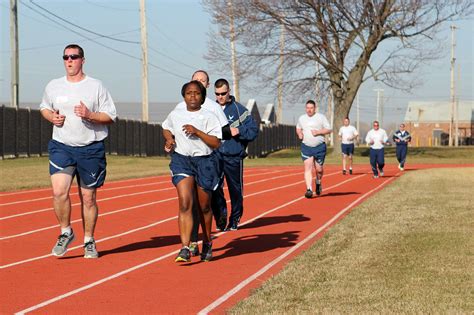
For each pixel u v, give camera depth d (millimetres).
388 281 9906
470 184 28266
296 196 24203
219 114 12484
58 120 12188
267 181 32094
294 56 59750
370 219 16594
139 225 16875
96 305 9219
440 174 35844
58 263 12133
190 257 12008
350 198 23391
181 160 11891
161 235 15297
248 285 10281
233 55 60938
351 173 38094
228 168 15570
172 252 13188
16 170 37375
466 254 11875
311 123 23125
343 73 62125
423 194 23281
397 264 11109
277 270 11367
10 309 9016
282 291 9461
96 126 12445
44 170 37844
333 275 10398
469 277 10102
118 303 9320
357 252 12242
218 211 15320
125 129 61906
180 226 11852
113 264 12031
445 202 20422
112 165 48406
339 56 61812
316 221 17391
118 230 16031
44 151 50500
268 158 68188
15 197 23375
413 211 18094
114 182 31188
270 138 83000
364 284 9750
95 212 12648
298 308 8539
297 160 59781
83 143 12336
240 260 12320
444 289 9375
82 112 12102
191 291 9961
